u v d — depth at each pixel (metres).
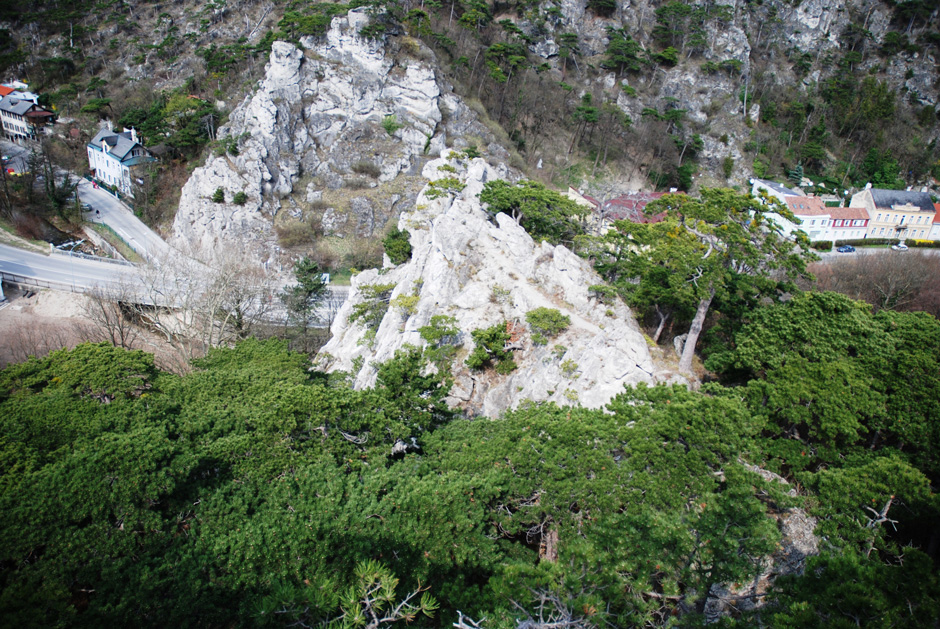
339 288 91.56
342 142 106.31
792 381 40.12
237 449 29.00
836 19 154.38
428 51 112.44
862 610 19.09
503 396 45.69
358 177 104.56
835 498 29.14
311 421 30.69
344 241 99.81
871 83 144.62
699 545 23.06
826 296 44.06
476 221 56.97
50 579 21.61
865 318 43.56
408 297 54.91
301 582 22.48
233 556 23.23
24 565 22.20
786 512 32.97
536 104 122.81
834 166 136.00
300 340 76.44
